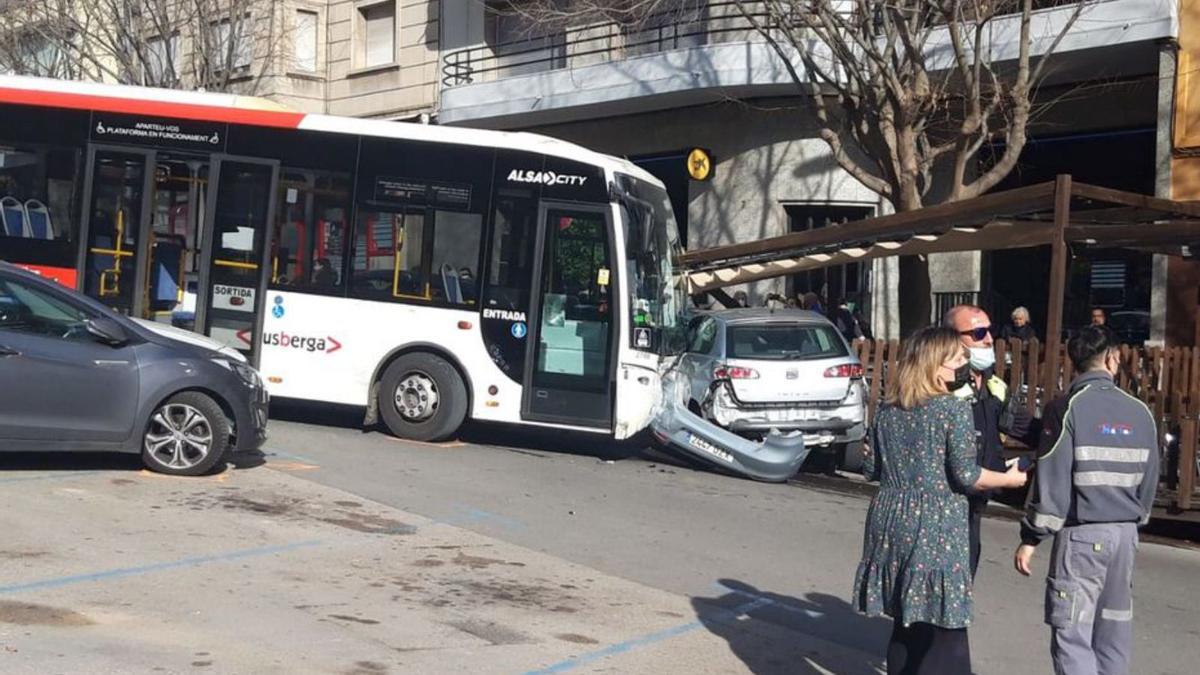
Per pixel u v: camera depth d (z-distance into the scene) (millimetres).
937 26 17328
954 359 5691
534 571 8789
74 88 13953
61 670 5887
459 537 9602
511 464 13062
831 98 20312
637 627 7652
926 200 20031
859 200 20922
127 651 6254
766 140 21453
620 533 10289
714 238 22016
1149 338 17484
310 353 13906
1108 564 5926
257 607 7242
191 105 13938
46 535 8414
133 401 10289
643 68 21453
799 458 13523
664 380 13883
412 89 26641
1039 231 13234
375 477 11562
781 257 16156
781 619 8164
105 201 13844
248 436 10812
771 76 20125
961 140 15758
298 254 13945
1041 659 7688
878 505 5734
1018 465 6484
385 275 13859
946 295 20578
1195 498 11438
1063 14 17531
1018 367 12883
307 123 13984
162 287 13844
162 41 24500
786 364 14102
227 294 13938
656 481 12961
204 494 10062
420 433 13789
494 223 13734
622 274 13508
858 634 7980
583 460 13938
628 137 23344
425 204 13828
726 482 13352
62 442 10047
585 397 13508
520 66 24922
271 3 25297
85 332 10211
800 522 11406
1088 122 19000
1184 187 17125
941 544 5531
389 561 8641
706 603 8391
